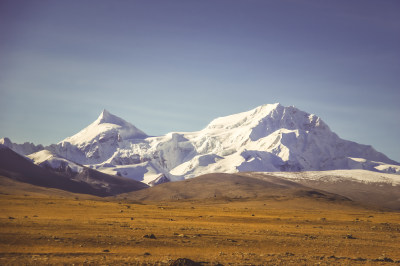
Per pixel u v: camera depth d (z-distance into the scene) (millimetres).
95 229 128125
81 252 89812
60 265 75125
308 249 109188
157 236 117688
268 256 93562
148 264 77312
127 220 167625
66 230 122875
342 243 123062
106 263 77500
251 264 82375
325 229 166250
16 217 156375
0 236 103125
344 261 90750
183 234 124250
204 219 193875
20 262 76562
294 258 91750
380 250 113812
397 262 93000
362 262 90500
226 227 154500
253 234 134000
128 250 95375
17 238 101750
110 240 106312
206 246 105812
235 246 108312
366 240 134375
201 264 78562
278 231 146375
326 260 91125
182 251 97375
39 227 126125
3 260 77812
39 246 95125
